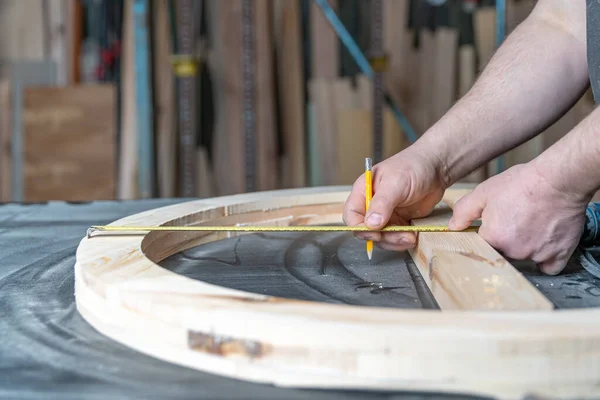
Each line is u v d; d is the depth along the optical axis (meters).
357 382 0.53
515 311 0.56
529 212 0.84
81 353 0.62
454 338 0.51
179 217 1.06
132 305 0.62
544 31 1.08
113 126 3.06
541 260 0.88
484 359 0.51
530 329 0.51
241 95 3.26
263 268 0.95
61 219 1.28
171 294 0.62
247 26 2.71
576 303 0.79
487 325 0.52
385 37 3.32
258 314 0.55
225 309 0.57
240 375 0.56
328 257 1.02
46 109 3.06
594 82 0.93
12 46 3.25
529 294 0.64
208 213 1.13
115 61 3.28
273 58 3.27
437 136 1.05
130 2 3.21
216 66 3.25
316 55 3.30
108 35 3.28
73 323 0.70
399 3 3.30
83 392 0.53
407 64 3.33
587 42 0.93
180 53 2.62
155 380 0.56
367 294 0.82
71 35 3.24
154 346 0.61
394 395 0.52
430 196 1.06
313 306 0.57
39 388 0.54
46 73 3.25
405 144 3.34
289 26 3.26
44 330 0.67
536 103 1.06
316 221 1.30
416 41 3.32
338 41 3.30
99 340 0.65
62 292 0.80
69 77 3.25
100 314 0.67
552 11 1.09
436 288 0.77
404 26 3.31
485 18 3.28
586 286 0.86
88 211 1.37
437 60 3.31
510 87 1.06
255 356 0.55
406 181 0.98
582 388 0.51
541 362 0.51
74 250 1.01
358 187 1.01
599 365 0.51
